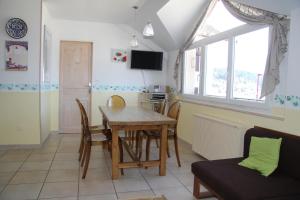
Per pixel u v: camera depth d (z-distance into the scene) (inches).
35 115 185.3
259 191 84.0
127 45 251.4
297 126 106.7
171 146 199.9
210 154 154.9
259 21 126.4
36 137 186.9
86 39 241.6
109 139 138.9
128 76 253.6
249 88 142.5
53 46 234.5
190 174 141.9
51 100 236.7
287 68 111.5
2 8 176.6
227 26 162.9
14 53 179.5
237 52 153.4
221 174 98.2
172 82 247.8
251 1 118.6
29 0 179.0
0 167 145.7
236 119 146.9
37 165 150.5
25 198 109.8
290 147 100.0
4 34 177.6
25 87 182.5
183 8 181.6
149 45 256.7
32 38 181.0
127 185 126.0
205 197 113.8
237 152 130.5
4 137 182.1
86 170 133.8
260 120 128.0
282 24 114.7
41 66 185.5
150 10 191.9
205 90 189.6
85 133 142.3
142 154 177.6
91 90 245.6
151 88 259.0
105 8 198.2
